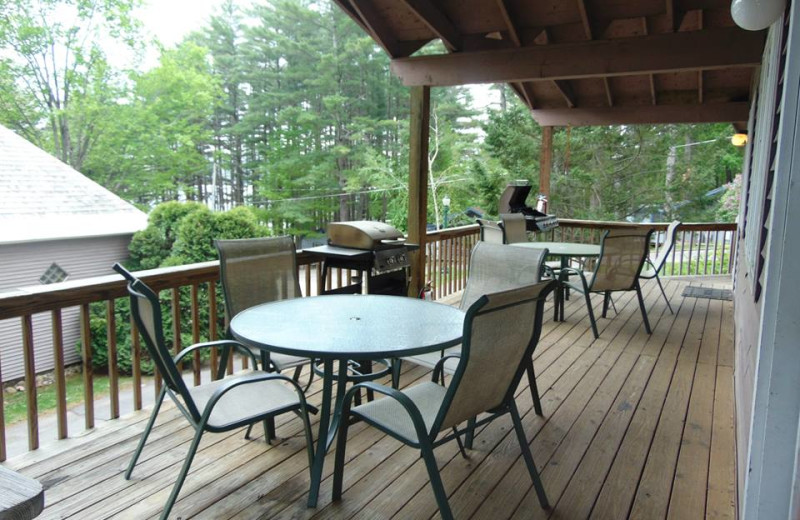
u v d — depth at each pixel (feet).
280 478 7.48
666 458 8.27
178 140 64.08
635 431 9.18
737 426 8.18
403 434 6.14
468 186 59.11
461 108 68.54
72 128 59.31
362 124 69.10
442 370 8.50
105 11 58.18
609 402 10.44
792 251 4.21
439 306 8.95
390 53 17.16
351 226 12.34
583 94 26.08
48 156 34.32
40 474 7.38
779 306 4.28
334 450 8.30
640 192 53.42
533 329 6.61
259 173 73.77
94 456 7.91
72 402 21.75
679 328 16.19
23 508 2.15
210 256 28.71
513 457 8.21
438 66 16.57
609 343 14.53
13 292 7.61
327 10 70.23
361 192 65.92
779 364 4.31
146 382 24.22
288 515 6.66
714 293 21.47
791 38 4.29
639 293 15.78
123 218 31.78
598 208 54.29
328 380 7.19
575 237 26.40
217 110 75.51
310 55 71.15
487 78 16.05
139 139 61.72
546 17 16.98
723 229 25.26
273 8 72.95
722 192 55.11
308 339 6.82
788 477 4.36
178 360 7.32
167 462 7.81
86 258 29.07
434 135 61.57
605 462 8.13
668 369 12.43
